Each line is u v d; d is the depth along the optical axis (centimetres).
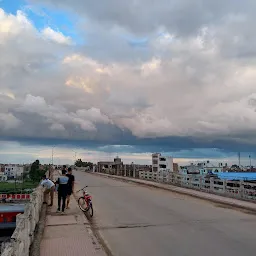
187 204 1780
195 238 988
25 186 9369
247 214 1426
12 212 3089
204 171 6750
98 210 1567
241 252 836
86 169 11450
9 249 454
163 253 838
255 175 4200
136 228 1149
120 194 2361
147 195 2286
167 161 6147
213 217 1350
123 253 845
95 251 840
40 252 826
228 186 2117
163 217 1362
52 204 1670
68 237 986
